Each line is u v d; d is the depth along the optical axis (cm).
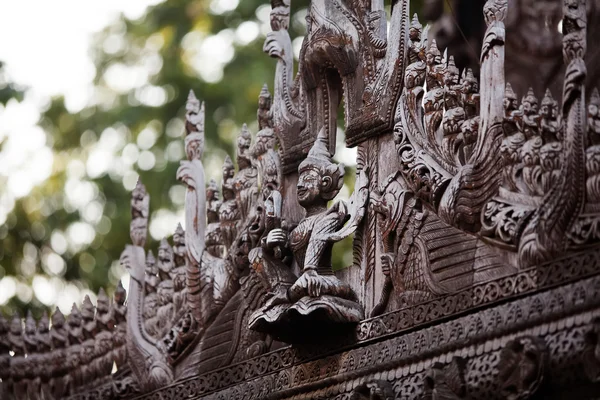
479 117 675
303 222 732
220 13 1364
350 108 743
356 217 718
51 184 1371
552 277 622
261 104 794
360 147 734
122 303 850
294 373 730
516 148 651
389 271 696
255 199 787
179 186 1336
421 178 689
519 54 761
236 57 1334
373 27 742
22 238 1354
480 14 946
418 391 665
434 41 710
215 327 788
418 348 671
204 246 807
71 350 868
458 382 641
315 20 764
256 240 761
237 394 759
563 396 611
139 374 826
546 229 625
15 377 884
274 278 727
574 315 611
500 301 640
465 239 665
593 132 623
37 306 1320
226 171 804
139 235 856
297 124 772
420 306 676
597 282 605
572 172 620
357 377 696
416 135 702
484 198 660
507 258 645
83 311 864
